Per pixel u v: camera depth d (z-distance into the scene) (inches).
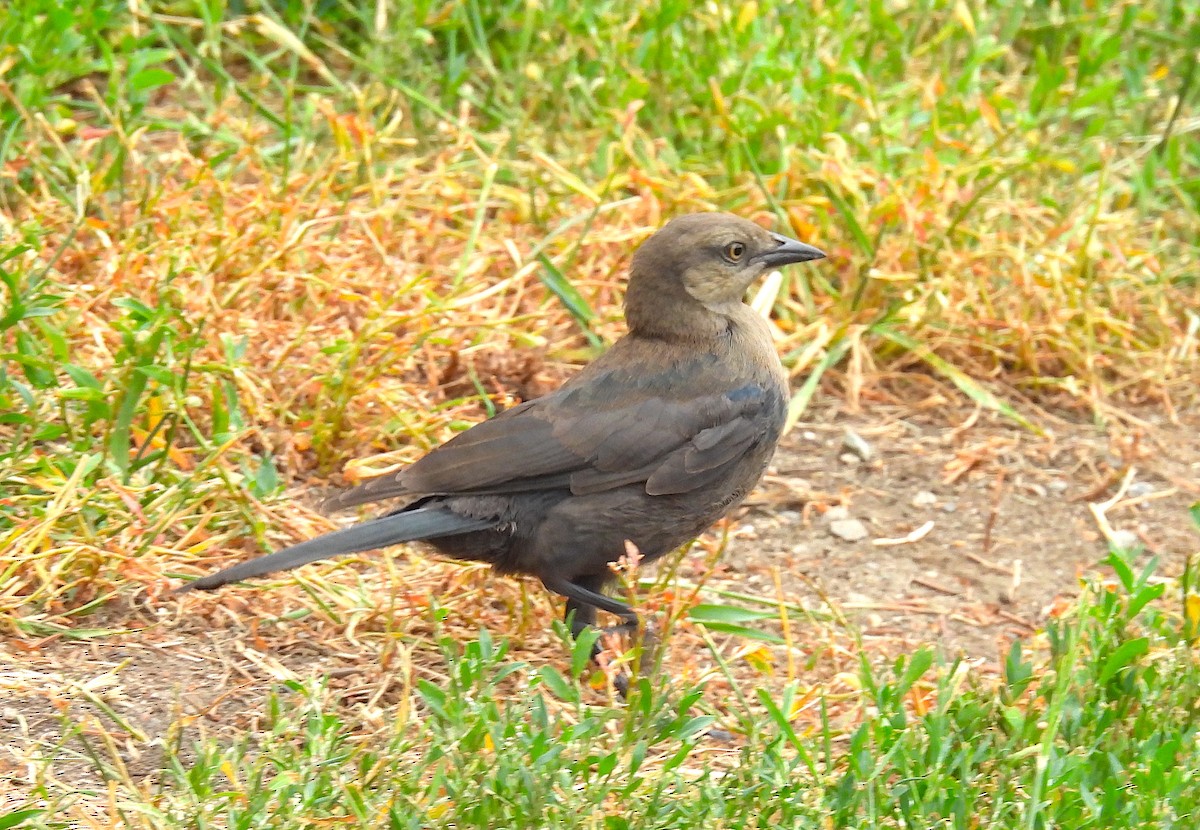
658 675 341.4
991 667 381.4
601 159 547.8
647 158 539.8
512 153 557.6
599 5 592.7
